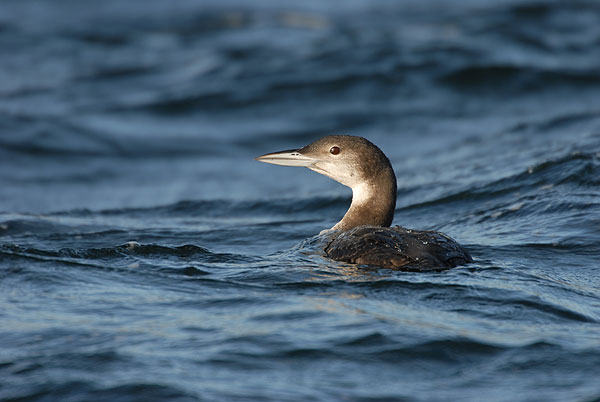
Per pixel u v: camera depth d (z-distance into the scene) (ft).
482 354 24.53
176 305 29.14
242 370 23.43
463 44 100.37
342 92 90.17
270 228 49.75
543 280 32.30
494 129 78.28
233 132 84.33
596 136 62.85
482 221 45.96
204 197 65.82
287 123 85.35
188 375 23.02
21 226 48.96
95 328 26.81
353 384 22.67
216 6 134.72
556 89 88.58
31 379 22.91
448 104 86.79
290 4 136.26
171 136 83.46
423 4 131.34
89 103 89.76
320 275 31.89
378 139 80.38
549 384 22.71
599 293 31.48
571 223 42.16
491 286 30.37
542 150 61.57
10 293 30.68
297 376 23.11
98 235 46.83
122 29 119.03
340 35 110.52
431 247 33.19
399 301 28.99
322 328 26.27
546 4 118.73
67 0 137.39
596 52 98.63
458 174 60.13
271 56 101.96
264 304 28.91
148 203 64.95
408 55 97.30
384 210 41.01
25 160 77.15
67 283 31.89
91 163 77.51
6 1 135.13
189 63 101.86
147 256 36.45
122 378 22.79
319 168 41.55
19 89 92.99
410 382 22.86
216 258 36.29
